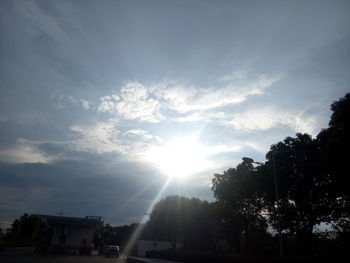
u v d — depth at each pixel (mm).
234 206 53062
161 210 69062
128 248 99562
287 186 40125
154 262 42156
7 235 75250
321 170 35594
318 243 37469
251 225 53531
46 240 58875
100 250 67000
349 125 28062
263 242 55062
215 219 60719
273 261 27141
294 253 38656
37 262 28109
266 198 44938
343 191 33594
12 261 27453
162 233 69000
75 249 54000
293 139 40875
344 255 26734
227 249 71000
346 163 29297
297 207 39156
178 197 68812
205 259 37719
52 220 56375
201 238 66188
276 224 41688
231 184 51531
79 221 57031
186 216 66562
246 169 50375
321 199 37312
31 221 83312
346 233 32781
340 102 28938
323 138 35844
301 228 39438
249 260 29766
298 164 39406
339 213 36344
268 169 41875
